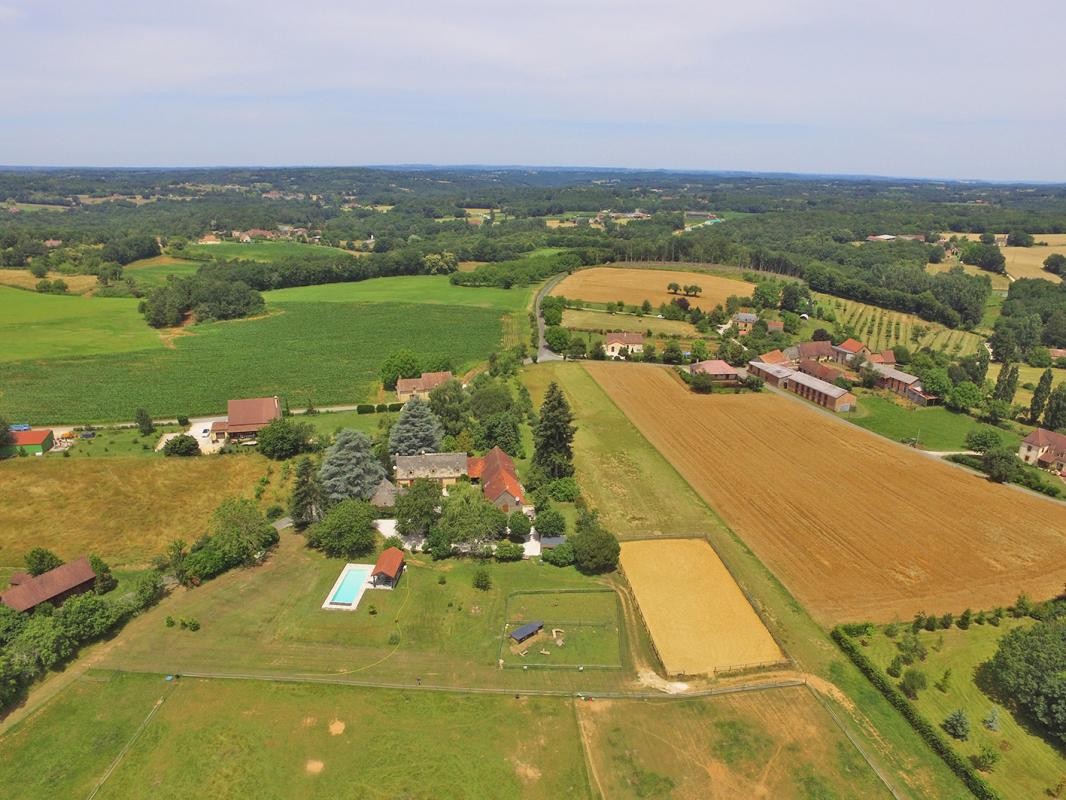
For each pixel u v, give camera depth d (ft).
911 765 161.38
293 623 207.21
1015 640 188.14
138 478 289.94
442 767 158.20
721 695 182.09
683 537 261.85
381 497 271.90
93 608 196.85
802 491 302.45
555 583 231.50
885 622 213.25
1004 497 300.40
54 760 157.79
